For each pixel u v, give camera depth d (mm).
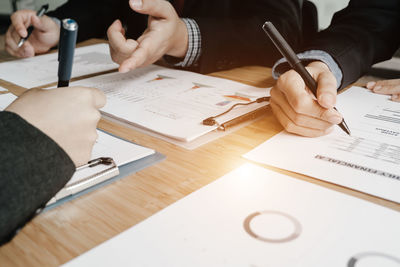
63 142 339
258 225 290
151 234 282
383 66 1474
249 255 259
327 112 450
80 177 355
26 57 971
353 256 256
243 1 1099
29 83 735
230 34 834
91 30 1213
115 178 374
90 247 274
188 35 775
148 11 668
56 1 2986
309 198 327
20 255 267
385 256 256
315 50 668
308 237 276
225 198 329
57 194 333
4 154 287
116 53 689
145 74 769
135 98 616
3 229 268
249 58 892
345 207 312
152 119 520
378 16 814
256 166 390
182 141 462
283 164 397
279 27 950
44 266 255
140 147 433
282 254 259
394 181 357
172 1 1210
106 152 420
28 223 305
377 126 499
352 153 421
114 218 310
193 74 763
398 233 280
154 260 256
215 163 409
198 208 315
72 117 345
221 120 513
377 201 327
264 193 336
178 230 286
